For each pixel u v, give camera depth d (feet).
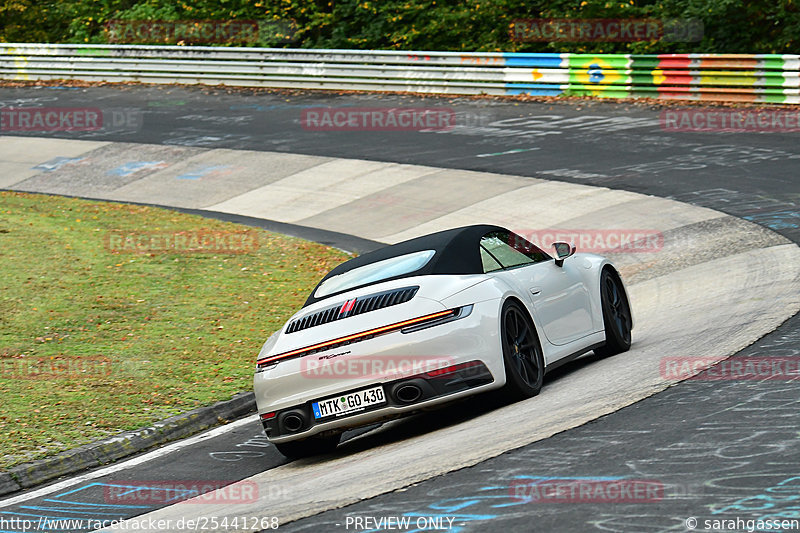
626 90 313.32
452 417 87.40
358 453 82.48
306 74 374.02
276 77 380.17
